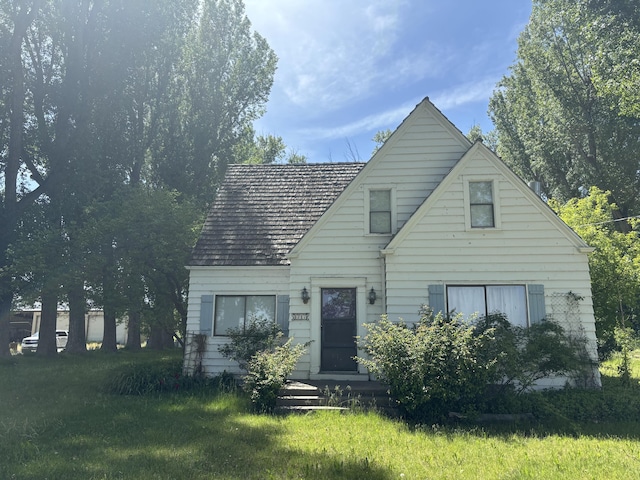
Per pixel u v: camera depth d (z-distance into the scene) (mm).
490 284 12430
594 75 19844
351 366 13227
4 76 21016
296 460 6625
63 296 18094
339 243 13766
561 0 23531
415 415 9617
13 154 20984
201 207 27156
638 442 7797
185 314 17562
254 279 14336
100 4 23297
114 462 6559
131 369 13883
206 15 31156
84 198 22266
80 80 22938
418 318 12438
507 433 8469
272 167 17859
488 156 12898
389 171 14023
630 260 15516
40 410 10156
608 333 14781
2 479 5895
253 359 11789
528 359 10383
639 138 26688
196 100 29906
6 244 20500
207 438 7875
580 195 32094
